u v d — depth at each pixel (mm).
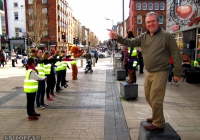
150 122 3721
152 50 3250
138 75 13688
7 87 10180
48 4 45594
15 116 5766
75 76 12391
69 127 4898
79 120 5363
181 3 13602
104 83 11016
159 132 3344
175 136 3256
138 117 5488
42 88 6398
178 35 15109
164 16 48531
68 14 61125
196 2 11227
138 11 48906
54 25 46125
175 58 3127
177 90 8633
